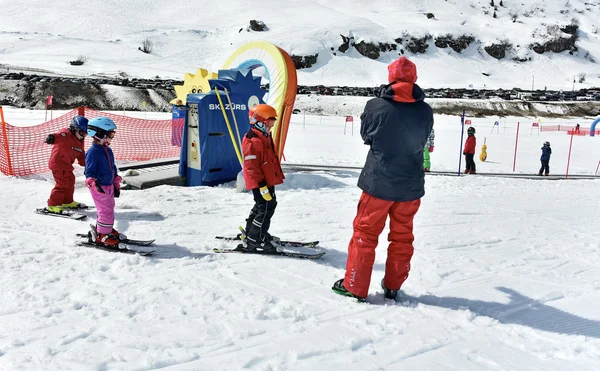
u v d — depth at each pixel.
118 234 5.19
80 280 4.11
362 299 3.77
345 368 2.74
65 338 3.02
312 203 7.73
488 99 59.22
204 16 109.94
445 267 4.68
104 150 4.95
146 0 115.94
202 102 8.98
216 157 9.30
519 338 3.18
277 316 3.44
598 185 11.28
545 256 5.18
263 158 4.82
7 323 3.26
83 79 41.38
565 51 102.69
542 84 86.75
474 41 98.50
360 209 3.74
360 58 85.50
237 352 2.89
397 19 109.06
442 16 116.62
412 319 3.45
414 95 3.49
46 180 9.09
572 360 2.89
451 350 2.99
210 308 3.54
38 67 53.38
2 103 33.78
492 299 3.91
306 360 2.82
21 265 4.45
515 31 105.44
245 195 8.07
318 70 79.06
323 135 24.70
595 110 56.62
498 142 25.88
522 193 9.65
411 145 3.52
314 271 4.47
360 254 3.73
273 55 10.42
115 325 3.23
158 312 3.46
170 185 9.07
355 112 48.00
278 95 10.09
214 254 4.93
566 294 4.05
